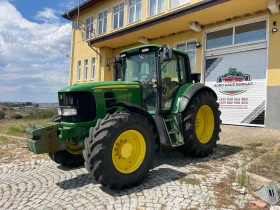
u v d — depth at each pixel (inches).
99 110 165.0
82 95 162.9
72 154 190.5
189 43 434.3
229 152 219.9
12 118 714.2
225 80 376.8
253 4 315.6
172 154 219.1
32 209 122.6
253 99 342.0
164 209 118.7
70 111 161.8
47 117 680.4
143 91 192.2
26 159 223.9
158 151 167.9
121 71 219.6
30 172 185.3
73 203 128.0
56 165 200.5
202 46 406.3
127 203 125.9
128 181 142.6
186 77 227.1
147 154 154.0
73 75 768.3
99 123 142.3
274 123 312.5
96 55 657.0
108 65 235.3
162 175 164.6
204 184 147.4
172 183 150.2
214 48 391.9
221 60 383.6
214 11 343.3
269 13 323.0
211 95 219.9
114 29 615.8
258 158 188.9
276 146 224.5
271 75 317.1
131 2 571.8
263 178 145.6
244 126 346.9
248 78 348.2
